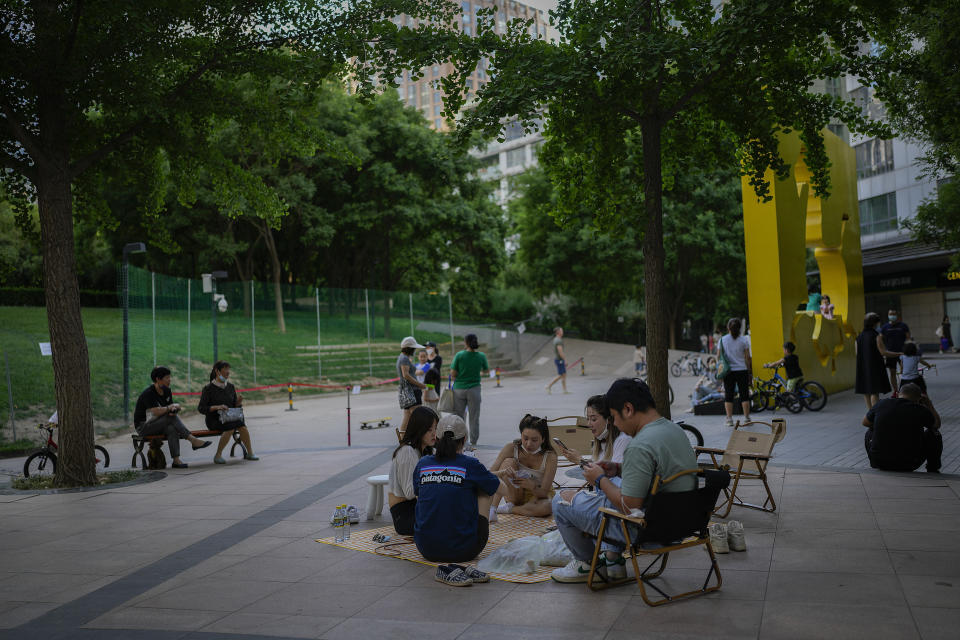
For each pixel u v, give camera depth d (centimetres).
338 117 3425
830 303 1975
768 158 932
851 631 376
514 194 4972
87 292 4378
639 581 432
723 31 751
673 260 3794
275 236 3838
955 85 855
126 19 949
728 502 646
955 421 1238
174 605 471
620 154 965
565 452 695
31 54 930
